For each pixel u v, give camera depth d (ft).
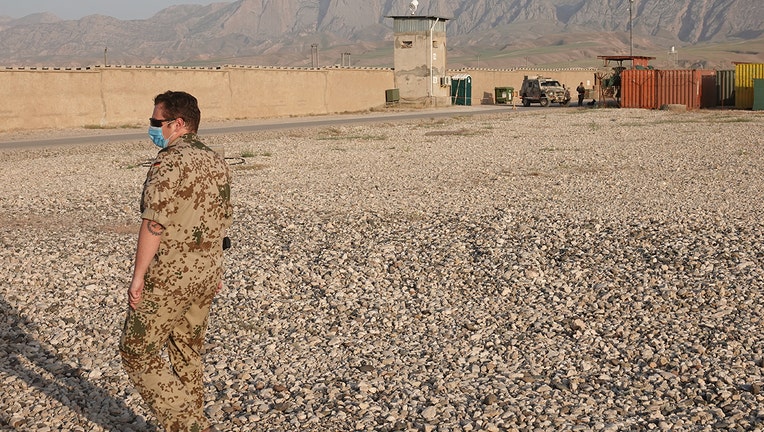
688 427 16.37
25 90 125.39
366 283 28.30
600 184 54.29
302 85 173.68
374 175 61.98
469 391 18.53
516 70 247.50
